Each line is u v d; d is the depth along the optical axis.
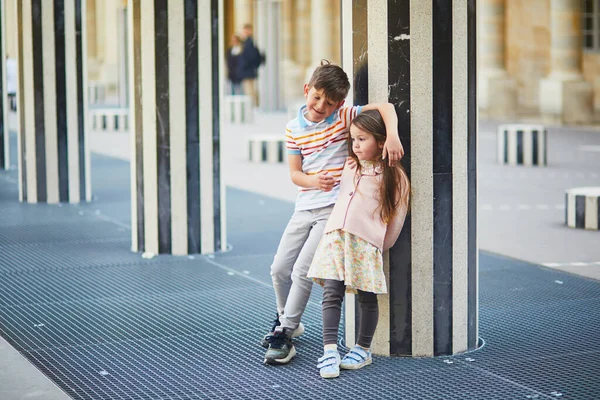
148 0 9.46
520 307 7.50
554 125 25.14
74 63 13.24
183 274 8.81
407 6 5.78
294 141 5.95
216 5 9.69
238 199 13.43
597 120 25.34
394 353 6.14
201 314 7.35
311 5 34.81
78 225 11.49
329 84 5.65
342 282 5.78
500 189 14.24
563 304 7.59
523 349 6.33
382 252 5.88
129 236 10.78
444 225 6.02
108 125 25.56
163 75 9.54
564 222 11.49
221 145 9.88
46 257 9.57
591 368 5.91
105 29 44.88
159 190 9.69
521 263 9.18
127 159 18.64
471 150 6.10
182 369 5.95
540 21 26.81
